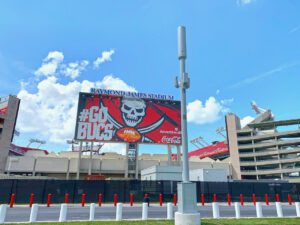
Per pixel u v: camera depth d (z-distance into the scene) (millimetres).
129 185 28953
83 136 46406
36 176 54625
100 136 47094
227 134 92750
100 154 73125
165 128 50344
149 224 9953
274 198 31406
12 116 67688
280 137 85688
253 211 17984
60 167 59031
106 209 19594
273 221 10859
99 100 48781
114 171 60094
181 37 9922
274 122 89188
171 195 28938
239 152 88875
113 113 48750
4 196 26266
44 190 27297
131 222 10617
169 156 49688
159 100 51781
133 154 55781
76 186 28094
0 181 26672
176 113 51844
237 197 30719
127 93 50656
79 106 47594
